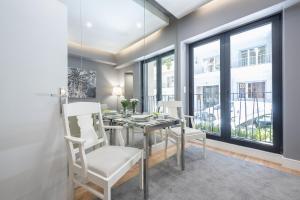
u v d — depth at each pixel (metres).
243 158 2.34
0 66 0.97
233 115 2.82
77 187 1.58
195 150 2.68
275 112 2.26
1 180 0.99
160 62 3.31
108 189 1.02
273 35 2.26
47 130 1.22
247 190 1.53
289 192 1.49
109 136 1.86
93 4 2.28
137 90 2.92
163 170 1.96
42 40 1.19
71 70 2.17
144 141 1.44
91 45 2.40
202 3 2.54
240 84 2.72
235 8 2.41
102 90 2.47
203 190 1.54
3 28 0.98
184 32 3.18
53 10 1.27
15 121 1.04
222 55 2.85
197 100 3.36
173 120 1.77
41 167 1.19
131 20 2.77
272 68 2.28
